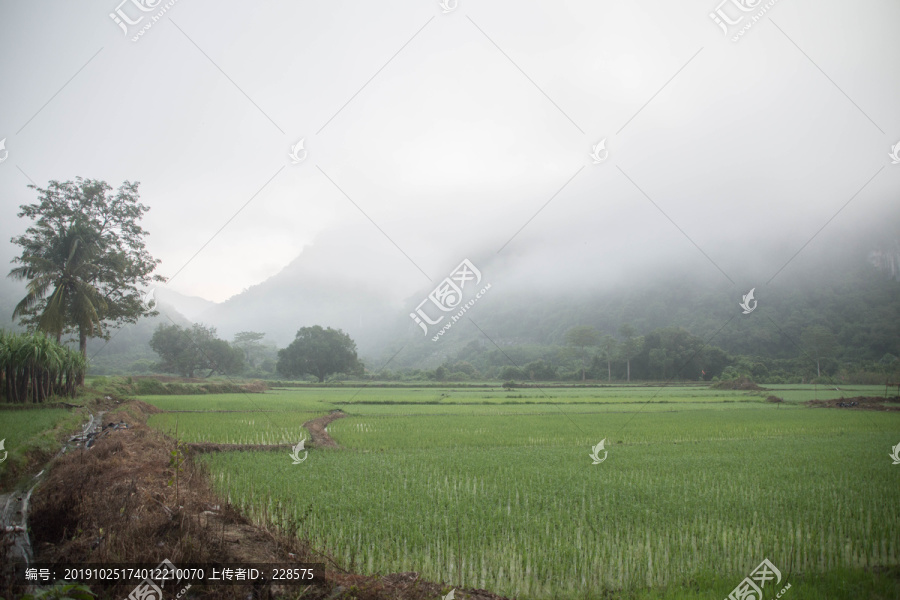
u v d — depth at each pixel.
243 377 88.81
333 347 81.31
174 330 73.44
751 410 38.84
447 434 23.98
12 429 16.62
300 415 31.48
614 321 128.25
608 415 33.91
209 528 8.55
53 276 34.88
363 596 6.91
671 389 67.12
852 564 8.96
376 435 23.55
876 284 106.19
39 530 9.01
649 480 14.27
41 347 25.33
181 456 10.59
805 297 107.25
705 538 9.85
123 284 40.66
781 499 12.32
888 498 12.47
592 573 8.43
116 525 8.38
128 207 39.88
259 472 14.60
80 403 27.41
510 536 9.74
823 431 26.33
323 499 11.73
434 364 123.62
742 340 97.88
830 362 80.62
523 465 16.27
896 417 33.75
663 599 7.70
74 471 11.16
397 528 9.99
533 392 60.34
